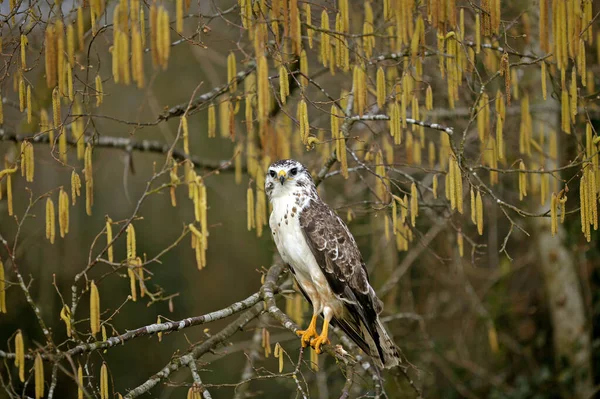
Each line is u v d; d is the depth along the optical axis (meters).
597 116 13.40
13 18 8.35
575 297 14.95
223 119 10.52
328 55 8.41
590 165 7.74
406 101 8.70
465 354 15.56
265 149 10.80
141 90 16.95
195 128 18.12
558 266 15.01
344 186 16.16
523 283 16.97
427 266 16.00
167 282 18.31
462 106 14.36
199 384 8.06
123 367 17.84
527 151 10.36
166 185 8.52
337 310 9.97
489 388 15.95
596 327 15.44
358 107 8.10
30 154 7.88
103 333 7.73
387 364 9.82
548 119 13.87
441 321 16.62
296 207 9.88
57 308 15.91
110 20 11.75
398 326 15.70
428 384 15.43
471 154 14.03
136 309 17.97
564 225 15.09
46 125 9.02
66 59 7.82
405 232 11.20
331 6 9.47
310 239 9.75
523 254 16.88
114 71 6.45
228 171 13.69
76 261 16.50
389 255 16.02
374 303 10.02
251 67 11.09
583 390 14.72
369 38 9.22
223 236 19.02
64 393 15.55
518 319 16.39
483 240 17.02
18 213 14.92
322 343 9.41
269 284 9.71
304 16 10.14
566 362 14.99
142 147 12.98
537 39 12.95
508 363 16.22
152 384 8.33
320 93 13.91
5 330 14.48
